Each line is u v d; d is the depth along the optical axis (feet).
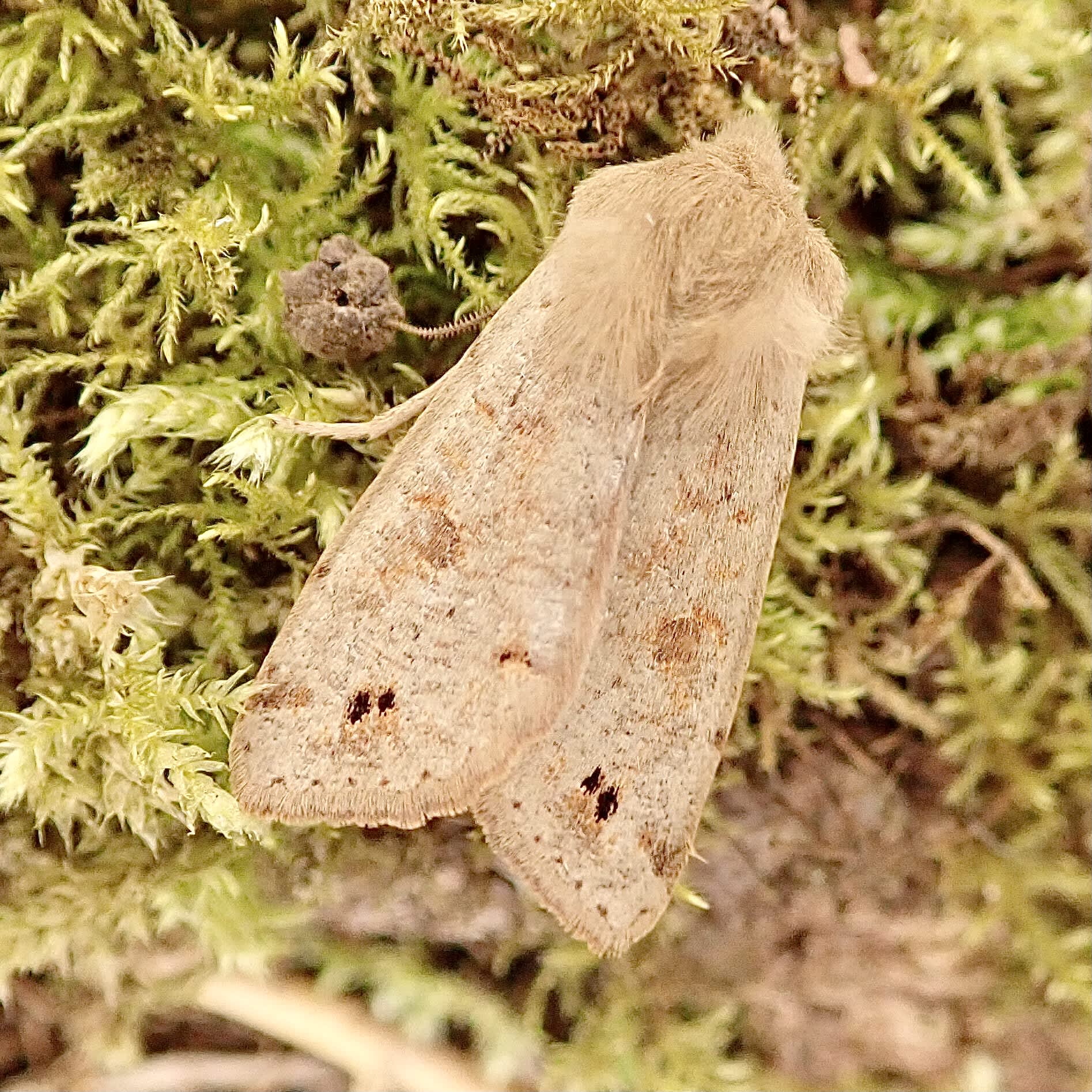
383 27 0.21
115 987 0.23
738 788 0.24
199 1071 0.24
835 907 0.24
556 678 0.21
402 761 0.21
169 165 0.21
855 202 0.22
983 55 0.22
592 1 0.21
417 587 0.21
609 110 0.21
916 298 0.22
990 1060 0.25
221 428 0.21
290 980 0.24
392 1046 0.24
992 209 0.22
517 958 0.24
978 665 0.23
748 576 0.21
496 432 0.21
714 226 0.21
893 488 0.23
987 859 0.24
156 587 0.21
